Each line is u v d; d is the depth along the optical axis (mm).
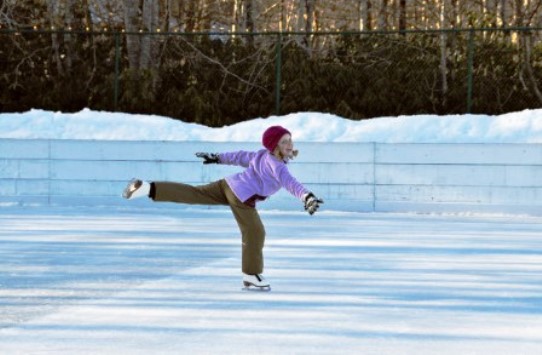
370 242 13578
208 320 7562
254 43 28219
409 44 24906
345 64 25297
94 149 19547
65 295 8914
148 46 27500
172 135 20938
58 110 26562
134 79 25609
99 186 19609
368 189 18750
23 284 9641
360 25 44438
